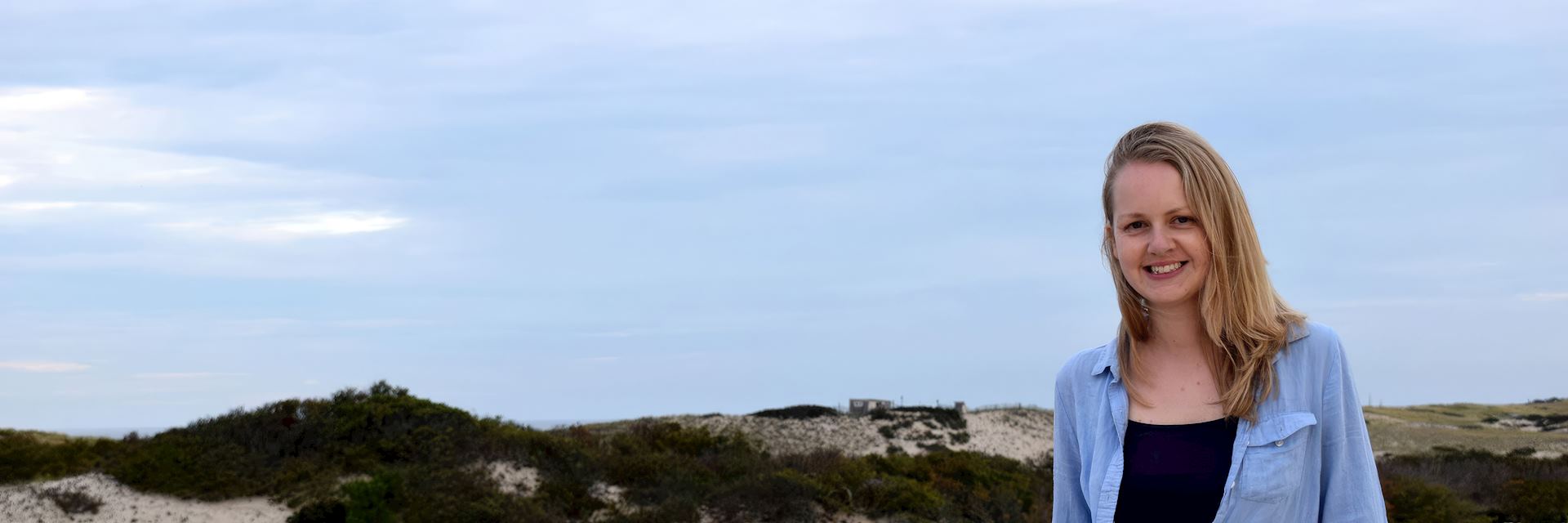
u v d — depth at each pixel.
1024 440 39.56
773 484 17.58
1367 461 2.12
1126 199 2.18
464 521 15.30
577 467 18.09
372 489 15.08
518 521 15.56
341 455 18.02
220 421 18.91
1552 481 22.05
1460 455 30.28
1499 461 29.00
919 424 39.66
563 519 16.08
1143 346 2.29
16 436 18.72
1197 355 2.22
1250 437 2.07
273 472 17.19
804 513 17.11
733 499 17.09
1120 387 2.29
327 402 19.95
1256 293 2.10
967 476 21.72
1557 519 19.08
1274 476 2.04
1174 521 2.14
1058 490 2.54
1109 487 2.22
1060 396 2.53
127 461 16.89
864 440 37.03
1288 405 2.07
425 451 18.03
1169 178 2.12
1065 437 2.52
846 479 19.11
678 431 23.41
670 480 18.09
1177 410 2.20
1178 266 2.13
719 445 22.98
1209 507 2.11
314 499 16.08
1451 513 18.27
